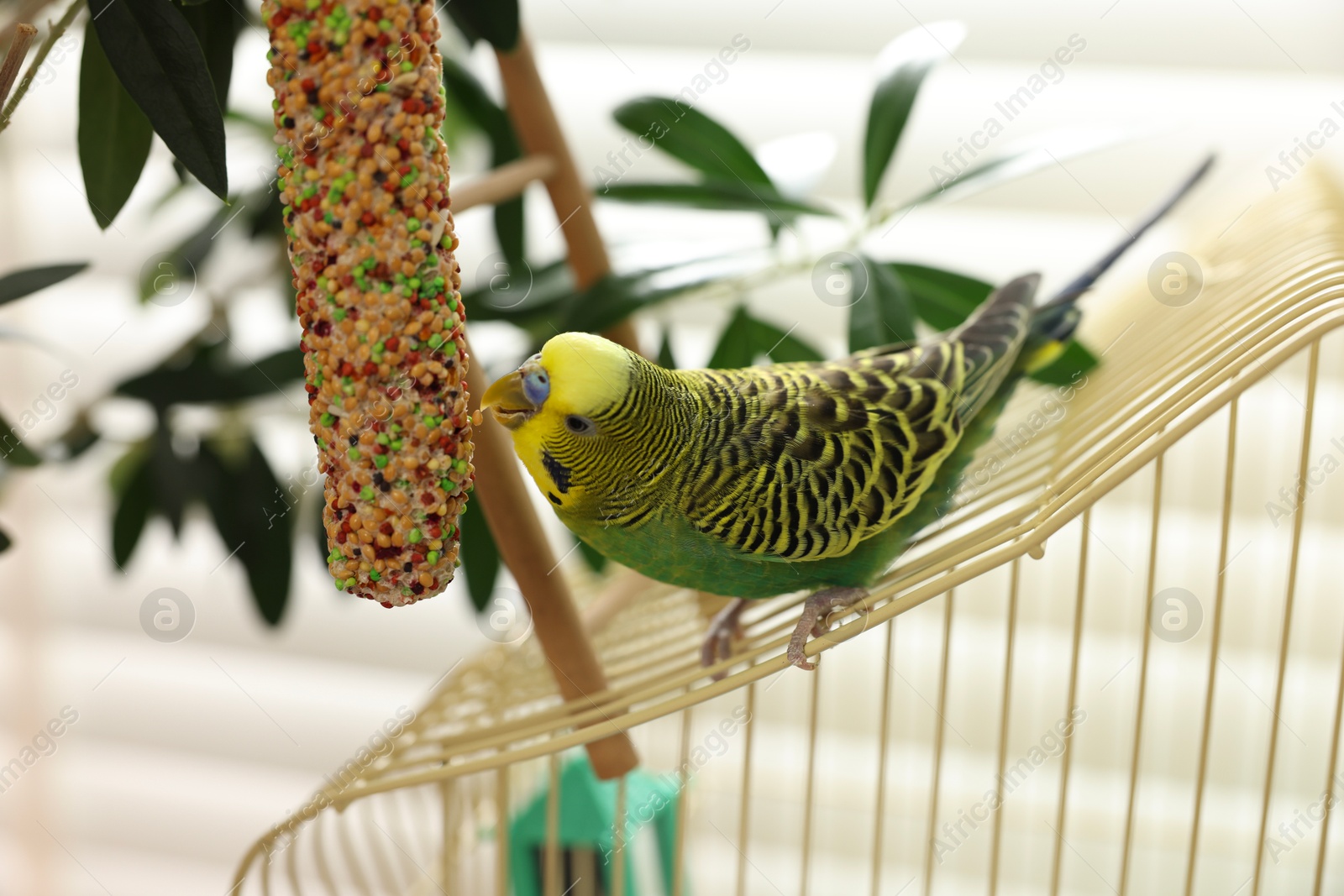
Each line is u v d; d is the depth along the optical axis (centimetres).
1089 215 183
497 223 150
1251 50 171
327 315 68
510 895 149
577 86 194
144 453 156
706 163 136
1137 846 202
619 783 105
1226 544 87
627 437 84
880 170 130
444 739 99
